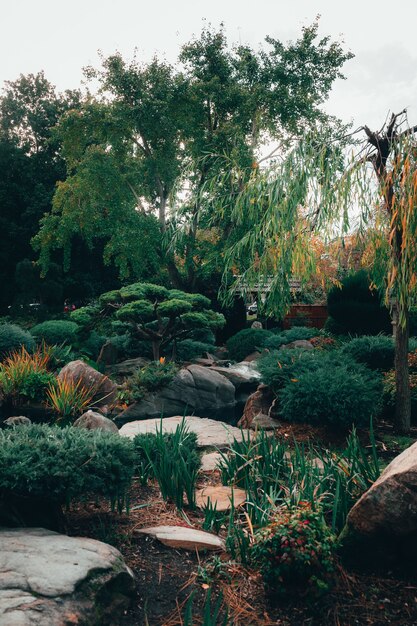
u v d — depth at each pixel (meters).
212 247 18.64
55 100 30.67
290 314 20.89
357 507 3.43
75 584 2.80
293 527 3.27
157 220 19.92
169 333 13.89
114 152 20.64
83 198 21.09
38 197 28.12
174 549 3.72
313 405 6.98
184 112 20.42
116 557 3.25
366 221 6.62
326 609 3.10
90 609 2.76
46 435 4.05
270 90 21.30
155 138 20.25
